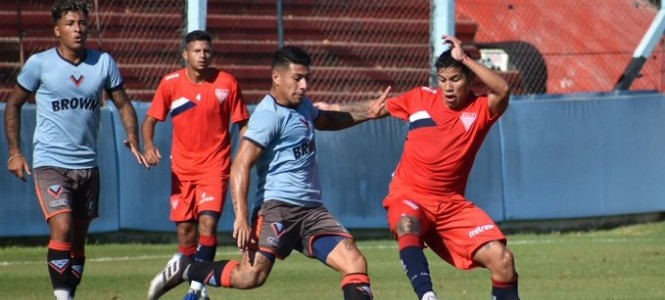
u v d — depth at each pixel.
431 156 28.06
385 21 75.31
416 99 28.53
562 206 63.84
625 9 88.69
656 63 80.06
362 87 71.69
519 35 84.50
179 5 70.06
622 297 35.81
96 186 32.09
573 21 86.31
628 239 60.12
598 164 64.56
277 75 26.03
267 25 72.50
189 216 36.59
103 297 36.31
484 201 62.06
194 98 36.16
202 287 31.08
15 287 39.28
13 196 53.16
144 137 37.09
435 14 62.50
